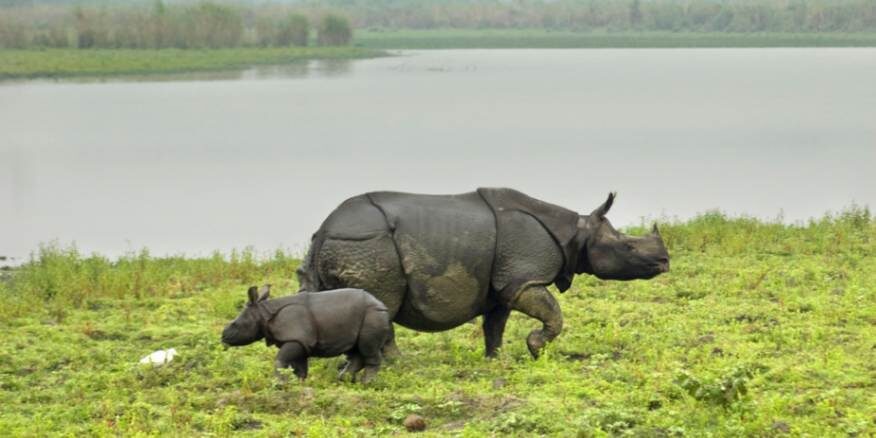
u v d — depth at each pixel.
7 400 20.83
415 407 19.02
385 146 84.50
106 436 17.95
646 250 23.50
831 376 20.34
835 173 67.44
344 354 22.38
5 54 179.88
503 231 22.88
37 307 28.59
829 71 175.50
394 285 22.31
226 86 144.75
